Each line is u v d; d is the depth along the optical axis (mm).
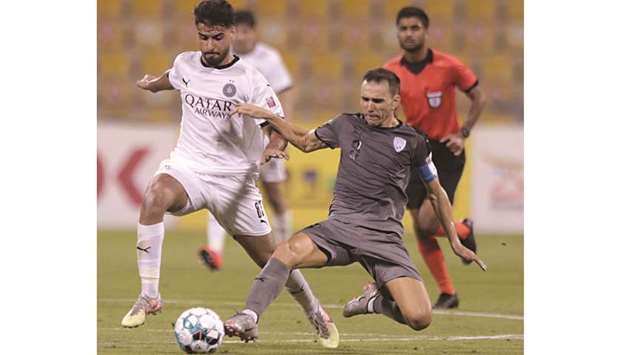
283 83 32594
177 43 59750
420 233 25641
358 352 18625
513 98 57438
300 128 18453
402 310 17328
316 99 57625
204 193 19000
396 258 17719
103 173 47281
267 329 21469
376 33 60625
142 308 18266
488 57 59375
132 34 59594
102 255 37250
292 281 18562
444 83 25875
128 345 19062
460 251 18156
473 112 26078
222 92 18953
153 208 18469
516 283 31328
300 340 19984
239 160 19203
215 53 18875
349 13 60812
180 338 17141
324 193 47188
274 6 60531
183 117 19438
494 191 47438
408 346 19531
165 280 31156
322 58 59312
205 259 31625
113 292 27906
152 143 47531
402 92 26047
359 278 32719
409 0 60812
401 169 18094
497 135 47406
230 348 18625
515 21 60469
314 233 17828
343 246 17828
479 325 22719
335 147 18453
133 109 56656
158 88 19766
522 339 20672
